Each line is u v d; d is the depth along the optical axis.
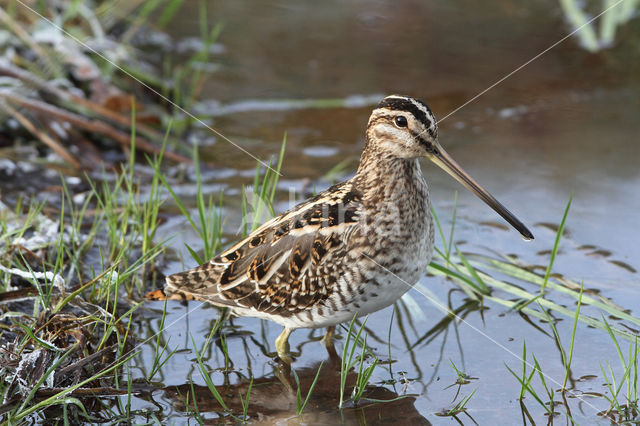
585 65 17.05
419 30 18.41
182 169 13.80
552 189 13.04
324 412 8.56
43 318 9.15
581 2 18.95
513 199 12.81
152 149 14.10
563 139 14.58
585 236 11.78
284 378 9.19
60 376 8.62
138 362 9.37
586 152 14.12
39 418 8.36
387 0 19.81
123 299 10.52
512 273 10.88
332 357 9.60
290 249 9.20
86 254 11.26
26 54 15.27
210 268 9.55
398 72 16.72
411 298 10.67
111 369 8.52
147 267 11.07
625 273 10.88
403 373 9.23
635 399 8.40
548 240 11.73
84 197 12.89
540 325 10.08
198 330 10.09
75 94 14.39
